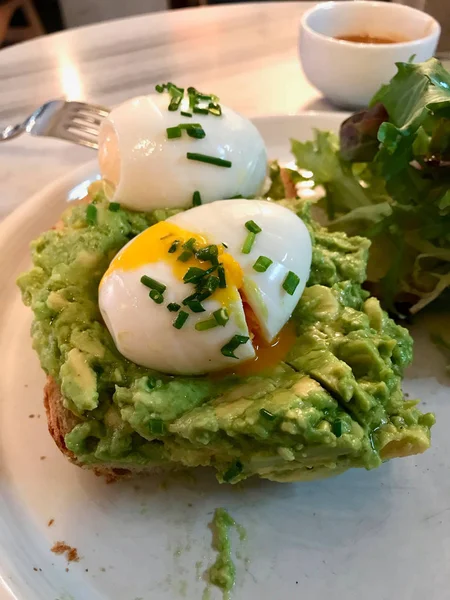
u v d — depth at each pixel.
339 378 0.10
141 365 0.11
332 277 0.13
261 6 0.32
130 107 0.14
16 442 0.13
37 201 0.18
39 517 0.11
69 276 0.12
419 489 0.12
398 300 0.16
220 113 0.14
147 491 0.12
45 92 0.25
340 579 0.11
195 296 0.10
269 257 0.11
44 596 0.10
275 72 0.27
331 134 0.19
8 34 0.44
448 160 0.15
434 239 0.16
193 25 0.30
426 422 0.11
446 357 0.15
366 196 0.17
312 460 0.11
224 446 0.10
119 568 0.11
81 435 0.11
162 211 0.13
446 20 0.26
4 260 0.17
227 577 0.11
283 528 0.11
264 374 0.11
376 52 0.22
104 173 0.14
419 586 0.11
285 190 0.17
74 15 0.44
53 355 0.12
